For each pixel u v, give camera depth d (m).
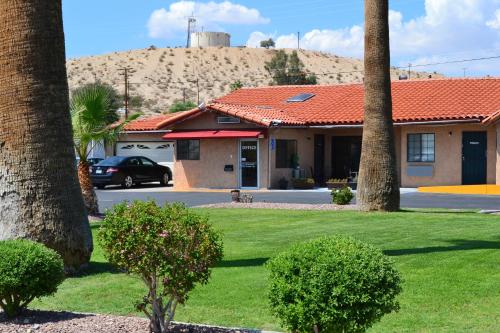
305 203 24.88
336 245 6.25
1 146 10.74
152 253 6.90
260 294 9.83
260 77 116.94
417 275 10.72
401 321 8.32
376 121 20.39
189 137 33.91
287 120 33.16
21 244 8.29
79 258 11.16
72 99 20.98
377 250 6.27
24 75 10.70
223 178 33.78
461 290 9.75
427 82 35.97
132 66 116.44
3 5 10.70
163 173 39.25
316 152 35.47
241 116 32.47
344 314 5.91
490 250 12.75
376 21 20.17
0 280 7.90
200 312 8.94
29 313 8.51
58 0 11.02
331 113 34.81
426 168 32.12
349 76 120.81
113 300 9.61
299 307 5.97
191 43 133.62
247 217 19.73
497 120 30.20
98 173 36.19
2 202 10.69
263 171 32.66
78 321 8.12
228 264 12.17
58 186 10.85
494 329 7.95
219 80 113.75
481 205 23.45
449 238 14.49
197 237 7.02
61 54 11.04
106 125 22.31
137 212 7.08
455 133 31.47
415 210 21.11
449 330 7.94
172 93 103.50
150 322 7.56
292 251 6.24
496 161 30.55
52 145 10.84
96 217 20.64
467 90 33.84
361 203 20.70
